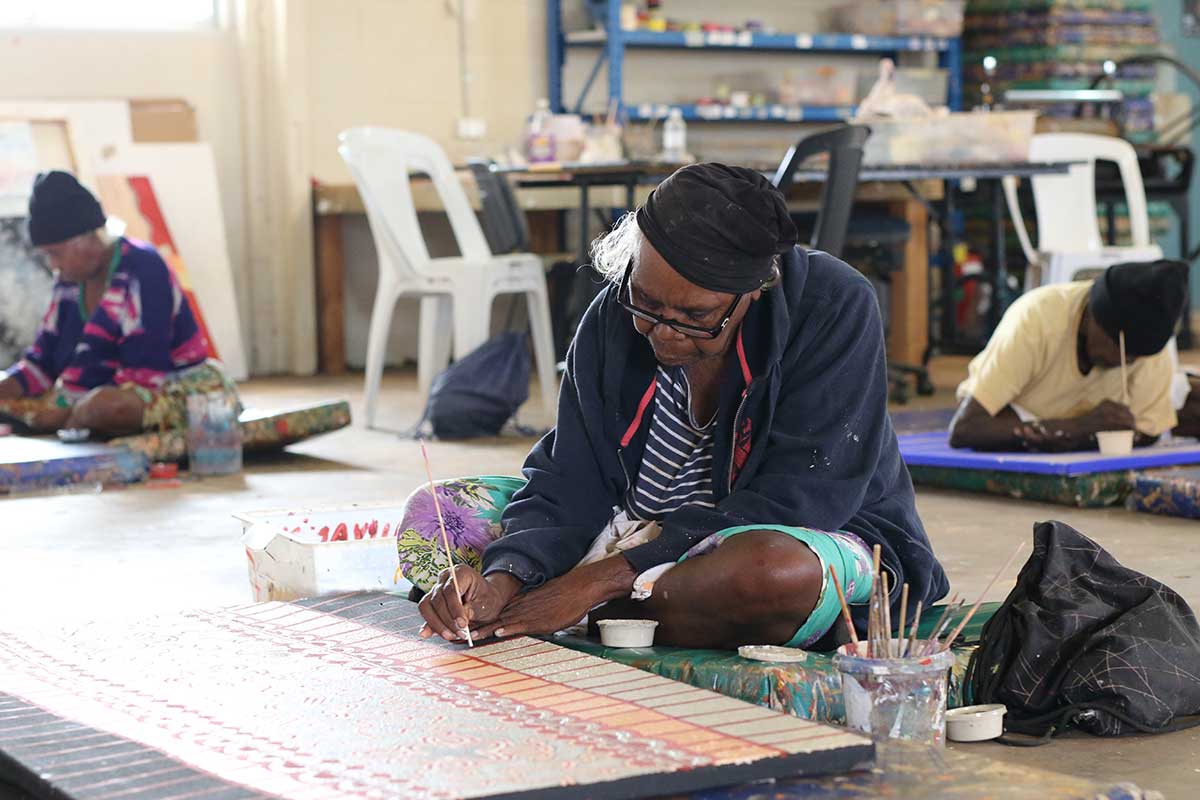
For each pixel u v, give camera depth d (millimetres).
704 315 2107
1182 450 4418
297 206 8805
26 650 2281
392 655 2145
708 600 2168
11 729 1841
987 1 9945
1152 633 2232
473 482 2535
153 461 5219
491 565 2291
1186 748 2117
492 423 6023
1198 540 3721
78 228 5184
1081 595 2293
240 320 8969
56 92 8438
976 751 2111
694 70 9820
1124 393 4297
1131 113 9555
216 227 8523
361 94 9016
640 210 2111
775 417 2299
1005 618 2275
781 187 5805
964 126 6684
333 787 1566
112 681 2072
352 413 6840
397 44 9062
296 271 8828
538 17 9406
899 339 8742
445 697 1909
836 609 2203
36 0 8391
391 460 5434
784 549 2141
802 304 2291
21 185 8016
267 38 8750
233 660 2162
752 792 1608
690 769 1585
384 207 6191
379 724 1796
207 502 4578
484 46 9273
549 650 2135
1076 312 4336
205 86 8773
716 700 1862
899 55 10336
